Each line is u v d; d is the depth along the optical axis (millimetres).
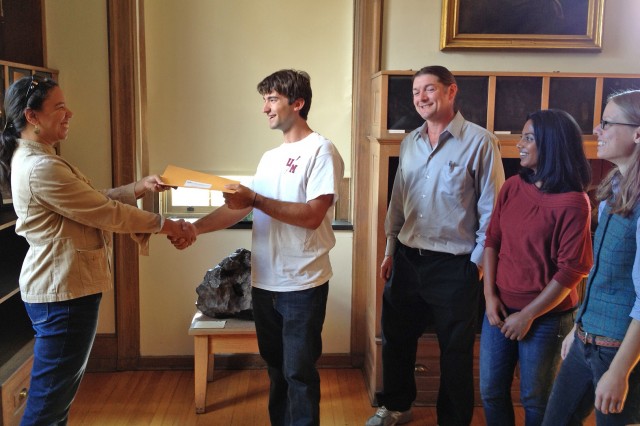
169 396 3320
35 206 2113
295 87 2398
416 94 2662
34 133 2146
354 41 3477
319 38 3547
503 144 3000
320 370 3666
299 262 2422
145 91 3455
